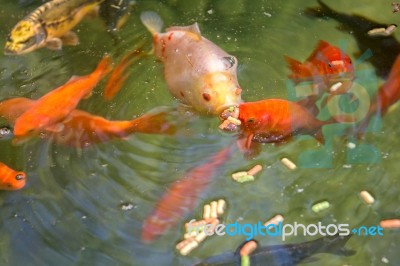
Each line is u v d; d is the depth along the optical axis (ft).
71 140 4.12
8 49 4.51
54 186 4.01
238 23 4.61
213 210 3.89
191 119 4.16
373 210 3.89
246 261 3.72
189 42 4.09
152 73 4.38
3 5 4.79
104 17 4.66
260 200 3.93
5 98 4.34
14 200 3.98
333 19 4.60
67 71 4.45
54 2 4.59
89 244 3.84
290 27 4.58
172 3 4.74
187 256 3.78
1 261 3.82
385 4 4.65
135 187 4.00
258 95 4.25
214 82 3.94
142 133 4.15
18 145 4.13
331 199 3.92
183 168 4.04
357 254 3.76
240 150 4.07
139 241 3.84
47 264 3.80
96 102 4.27
